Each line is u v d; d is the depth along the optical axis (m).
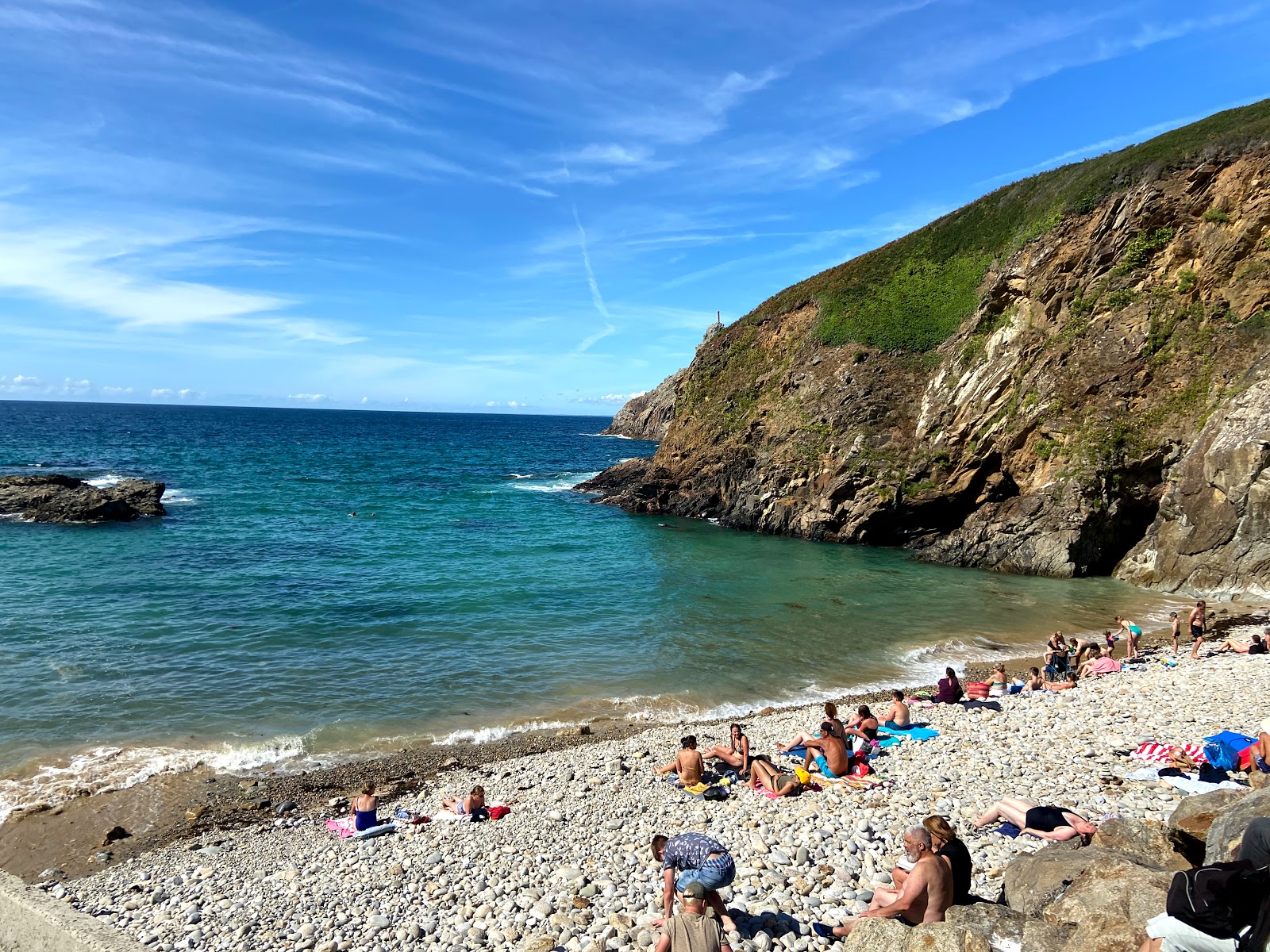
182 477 71.94
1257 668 20.31
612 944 8.36
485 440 163.12
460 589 31.95
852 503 49.72
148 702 19.00
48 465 78.19
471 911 9.77
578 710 19.94
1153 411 39.03
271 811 14.35
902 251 63.47
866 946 6.93
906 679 22.84
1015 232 54.91
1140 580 37.03
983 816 10.90
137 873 11.74
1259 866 5.38
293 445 121.88
